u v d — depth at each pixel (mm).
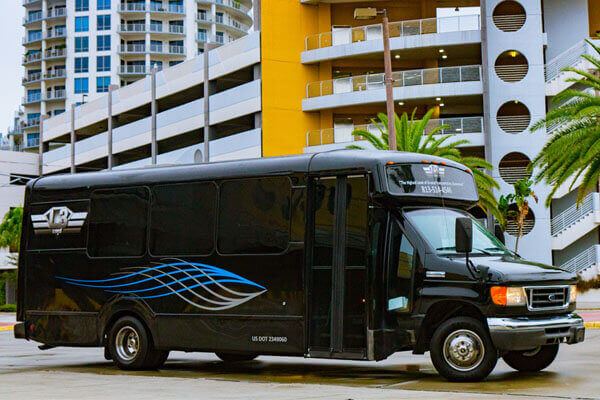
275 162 12312
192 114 57500
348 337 11156
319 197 11758
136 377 12312
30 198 15109
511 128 46094
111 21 111625
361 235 11227
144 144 62875
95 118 70312
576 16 49500
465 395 9391
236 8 119938
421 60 52219
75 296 14203
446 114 51281
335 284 11336
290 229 11898
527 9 46500
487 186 38250
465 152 48531
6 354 18422
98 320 13867
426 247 11047
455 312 11102
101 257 13961
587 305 38188
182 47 113625
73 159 72938
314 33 52656
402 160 11555
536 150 45719
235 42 53594
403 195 11359
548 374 11695
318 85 50562
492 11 46719
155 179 13617
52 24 114375
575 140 26625
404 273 11102
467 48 48531
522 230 45375
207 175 12992
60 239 14586
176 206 13266
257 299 12062
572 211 45406
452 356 10812
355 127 47094
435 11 52719
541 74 46156
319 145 48500
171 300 13023
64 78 112188
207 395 9883
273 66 51344
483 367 10594
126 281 13594
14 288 66438
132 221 13742
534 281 10719
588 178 27391
